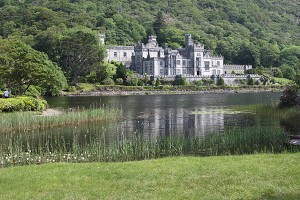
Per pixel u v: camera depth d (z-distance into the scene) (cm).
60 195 1933
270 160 2542
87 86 18100
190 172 2284
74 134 4944
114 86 17988
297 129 4984
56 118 5716
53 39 19525
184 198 1856
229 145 3712
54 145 4162
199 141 3856
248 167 2358
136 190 1988
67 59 19188
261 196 1852
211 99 12588
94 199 1870
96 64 18850
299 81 7006
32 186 2080
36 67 8456
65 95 15925
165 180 2138
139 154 3494
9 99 6391
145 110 8488
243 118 6481
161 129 5447
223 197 1853
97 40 19762
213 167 2384
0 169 2541
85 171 2378
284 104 7106
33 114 6259
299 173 2195
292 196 1827
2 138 4612
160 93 17912
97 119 6384
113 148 3609
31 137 4709
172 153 3534
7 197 1919
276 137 3853
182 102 11200
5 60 8219
